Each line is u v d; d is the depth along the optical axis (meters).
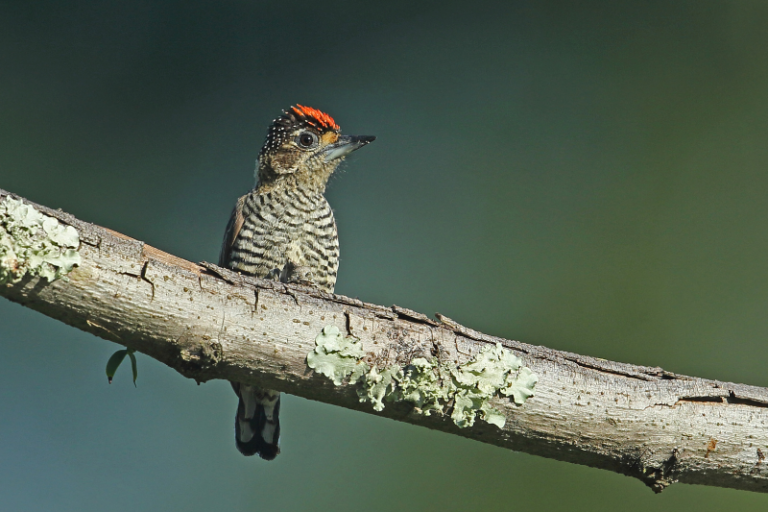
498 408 6.94
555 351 7.21
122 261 6.19
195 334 6.40
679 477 7.26
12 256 5.80
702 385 7.25
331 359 6.66
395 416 6.95
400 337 6.82
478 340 7.01
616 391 7.11
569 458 7.25
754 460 7.14
